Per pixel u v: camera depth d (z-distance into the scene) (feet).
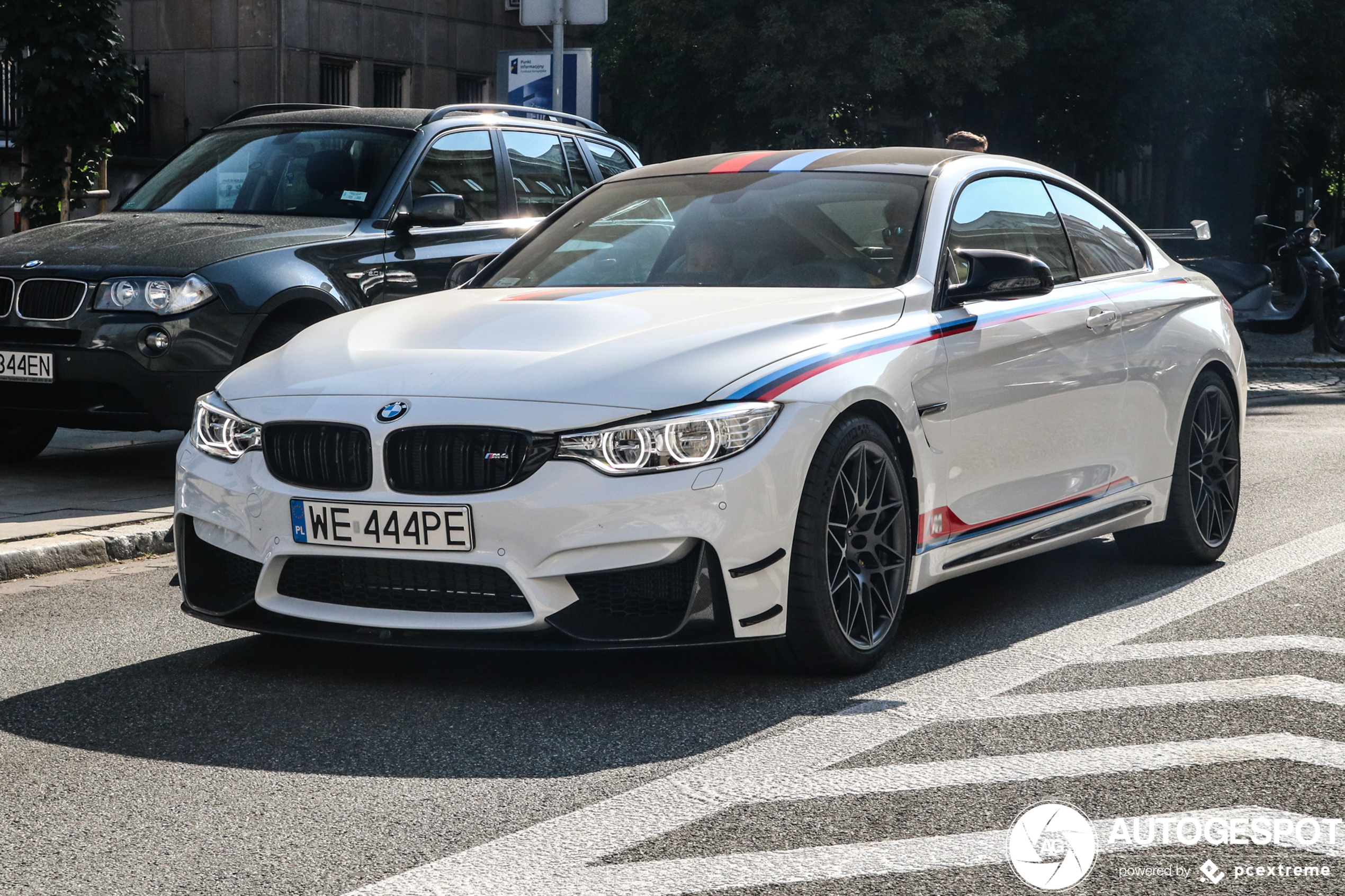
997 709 13.60
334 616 14.05
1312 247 59.52
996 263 16.30
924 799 11.26
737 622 13.64
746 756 12.35
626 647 13.46
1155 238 43.70
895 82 67.31
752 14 71.56
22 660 15.67
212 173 28.48
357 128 28.60
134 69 39.70
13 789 11.69
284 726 13.28
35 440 28.58
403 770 12.07
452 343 14.87
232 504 14.53
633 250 17.67
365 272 26.07
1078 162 82.38
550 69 46.75
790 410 13.88
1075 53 75.61
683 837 10.53
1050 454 17.44
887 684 14.53
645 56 82.84
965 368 16.07
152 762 12.32
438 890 9.61
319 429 14.11
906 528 15.28
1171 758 12.14
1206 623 16.97
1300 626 16.78
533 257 18.33
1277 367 56.54
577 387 13.67
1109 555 21.44
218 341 24.07
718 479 13.44
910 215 17.04
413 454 13.71
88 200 39.60
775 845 10.36
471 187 28.94
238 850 10.34
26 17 37.70
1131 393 18.89
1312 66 90.43
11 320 24.62
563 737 12.91
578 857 10.17
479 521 13.44
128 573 20.39
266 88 70.54
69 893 9.62
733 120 80.12
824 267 16.61
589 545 13.30
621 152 34.14
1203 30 76.43
